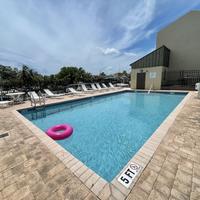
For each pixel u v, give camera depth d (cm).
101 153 330
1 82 996
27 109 638
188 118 418
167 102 923
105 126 505
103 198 151
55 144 277
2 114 516
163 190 160
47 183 173
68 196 154
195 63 1375
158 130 330
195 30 1340
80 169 200
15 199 152
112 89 1595
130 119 583
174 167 198
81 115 646
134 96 1217
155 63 1383
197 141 276
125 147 359
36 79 1167
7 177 185
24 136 318
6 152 249
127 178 180
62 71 2072
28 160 223
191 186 164
